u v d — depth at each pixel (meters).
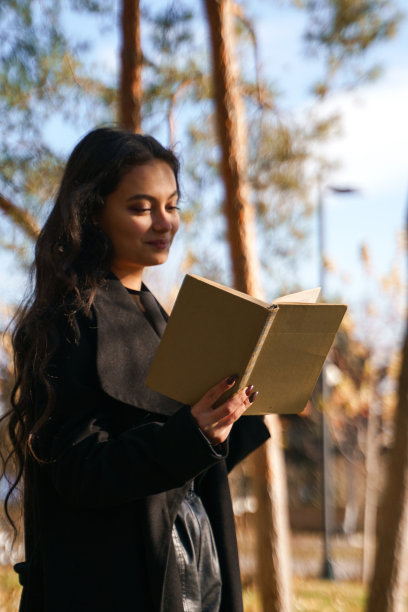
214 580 1.84
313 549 23.14
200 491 1.96
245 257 6.51
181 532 1.80
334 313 1.75
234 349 1.63
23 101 7.31
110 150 1.91
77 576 1.71
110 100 7.70
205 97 7.92
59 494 1.75
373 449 16.20
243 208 6.55
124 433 1.70
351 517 27.66
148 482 1.64
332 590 11.78
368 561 15.02
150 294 2.07
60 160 7.27
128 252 1.92
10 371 4.36
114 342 1.78
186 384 1.68
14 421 1.91
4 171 7.25
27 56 7.14
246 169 6.61
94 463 1.65
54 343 1.74
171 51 7.41
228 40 6.57
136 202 1.90
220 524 1.92
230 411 1.66
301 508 28.81
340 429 18.42
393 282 14.97
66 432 1.70
